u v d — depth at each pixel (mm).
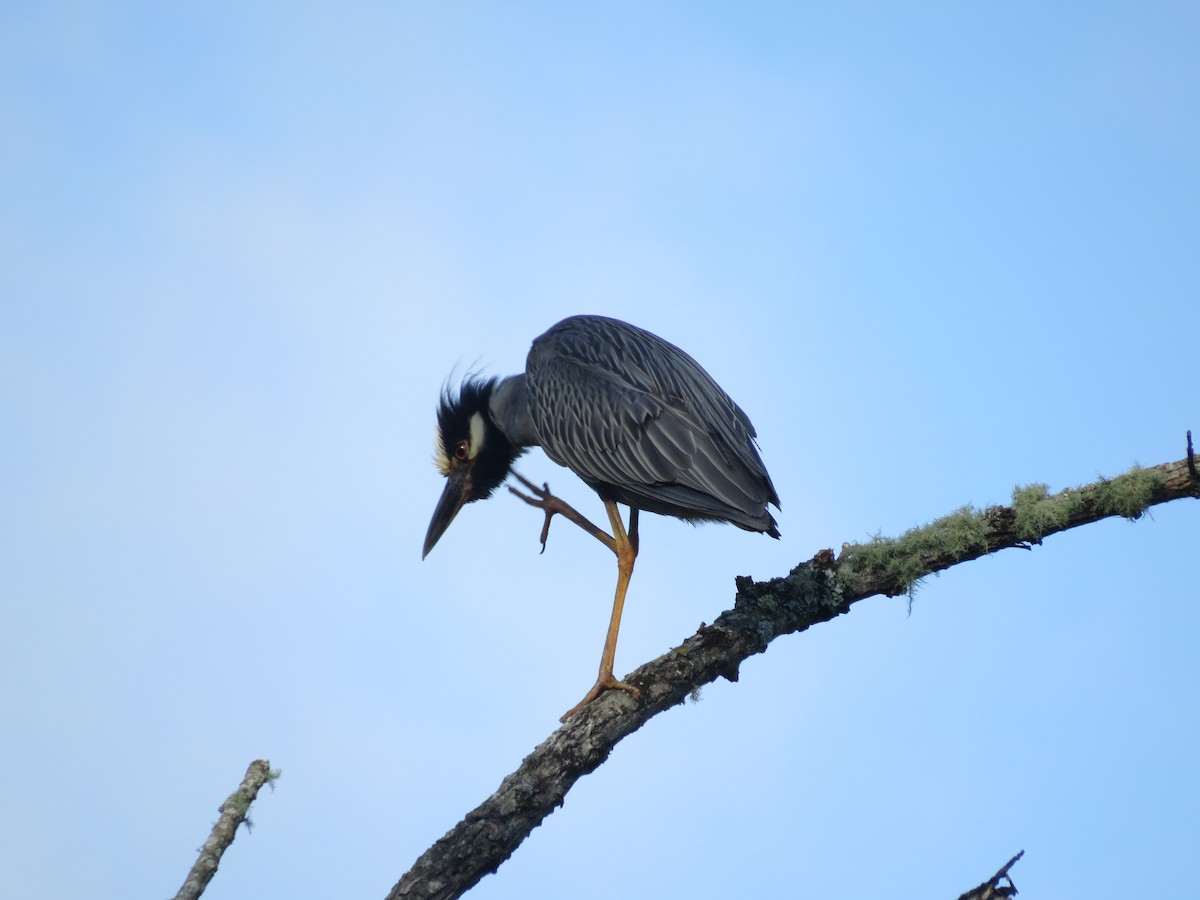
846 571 10914
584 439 12742
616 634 10617
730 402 13180
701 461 12062
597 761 9312
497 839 8336
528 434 14500
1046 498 10500
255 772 7262
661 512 12969
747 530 11938
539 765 9039
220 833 6977
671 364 12867
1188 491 10000
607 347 13219
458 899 8172
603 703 9664
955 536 10602
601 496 12867
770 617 10625
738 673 10414
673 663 10055
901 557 10766
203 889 6707
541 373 13453
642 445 12312
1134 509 10086
